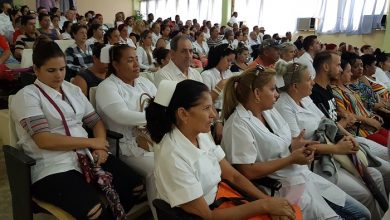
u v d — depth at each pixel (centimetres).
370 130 258
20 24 449
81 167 150
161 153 111
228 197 127
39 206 143
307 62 212
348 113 245
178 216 104
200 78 271
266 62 280
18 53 398
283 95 195
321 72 226
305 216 145
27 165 136
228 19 1011
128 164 179
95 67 231
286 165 146
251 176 147
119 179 159
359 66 291
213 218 108
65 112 158
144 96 193
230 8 1002
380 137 250
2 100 322
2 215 190
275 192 151
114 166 165
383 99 330
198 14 1122
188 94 109
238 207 113
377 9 715
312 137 192
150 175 166
